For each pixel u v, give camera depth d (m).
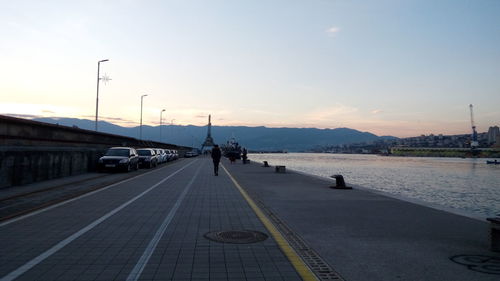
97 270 5.07
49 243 6.49
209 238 6.94
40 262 5.40
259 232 7.48
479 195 39.78
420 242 6.70
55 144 20.23
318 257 5.77
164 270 5.10
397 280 4.78
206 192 14.47
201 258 5.67
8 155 14.74
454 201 34.56
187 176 23.03
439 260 5.63
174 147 86.88
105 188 15.63
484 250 6.18
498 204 32.31
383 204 11.39
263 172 27.61
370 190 15.43
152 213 9.63
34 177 17.00
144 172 26.83
